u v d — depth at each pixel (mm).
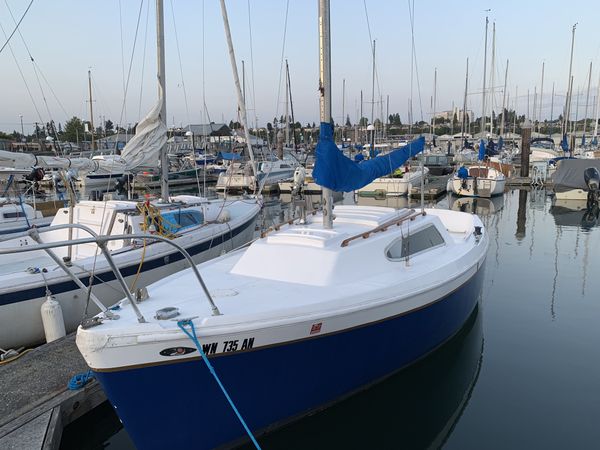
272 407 4270
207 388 3861
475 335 6840
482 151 25734
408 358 5293
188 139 46750
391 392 5277
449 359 6141
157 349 3598
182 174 29281
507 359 6117
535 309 7883
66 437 4770
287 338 4090
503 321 7379
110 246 7961
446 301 5582
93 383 4930
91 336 3500
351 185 5309
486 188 22719
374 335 4738
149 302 4281
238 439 4188
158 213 8211
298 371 4289
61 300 6578
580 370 5832
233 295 4473
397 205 21531
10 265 7980
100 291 6965
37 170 11867
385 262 5426
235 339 3832
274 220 18172
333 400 4703
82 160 8469
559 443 4500
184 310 4043
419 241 6152
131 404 3689
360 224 6164
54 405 4602
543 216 17500
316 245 5223
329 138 5172
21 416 4441
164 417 3811
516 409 5051
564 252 11859
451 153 37000
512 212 18547
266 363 4066
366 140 41125
